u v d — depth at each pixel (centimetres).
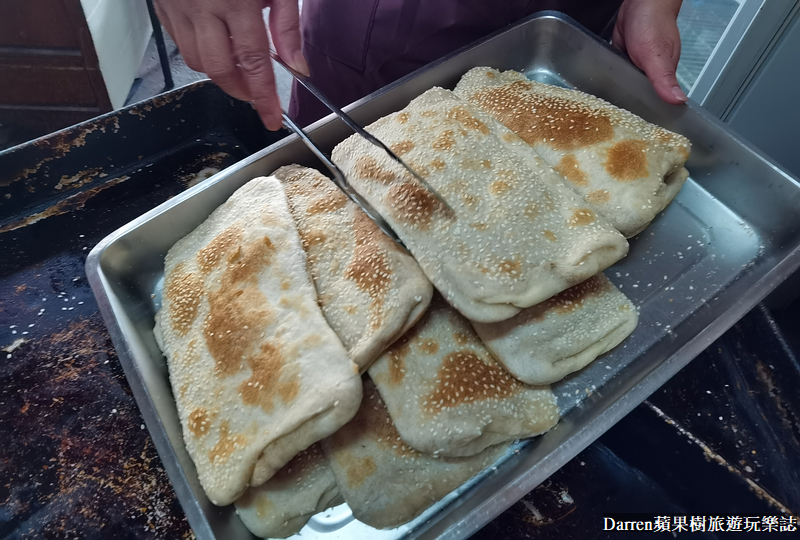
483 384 32
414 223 34
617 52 44
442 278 32
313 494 31
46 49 71
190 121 51
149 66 93
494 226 33
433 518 31
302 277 34
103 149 48
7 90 75
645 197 37
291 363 30
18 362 39
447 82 47
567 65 48
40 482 34
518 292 31
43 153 46
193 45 33
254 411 29
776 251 38
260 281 34
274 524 30
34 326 40
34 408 36
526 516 34
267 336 31
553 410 33
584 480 35
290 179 41
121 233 38
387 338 31
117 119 47
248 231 36
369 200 37
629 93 44
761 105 58
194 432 30
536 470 29
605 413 31
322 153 40
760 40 53
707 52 67
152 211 39
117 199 48
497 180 35
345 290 33
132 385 31
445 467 31
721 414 38
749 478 35
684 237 40
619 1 50
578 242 33
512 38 47
